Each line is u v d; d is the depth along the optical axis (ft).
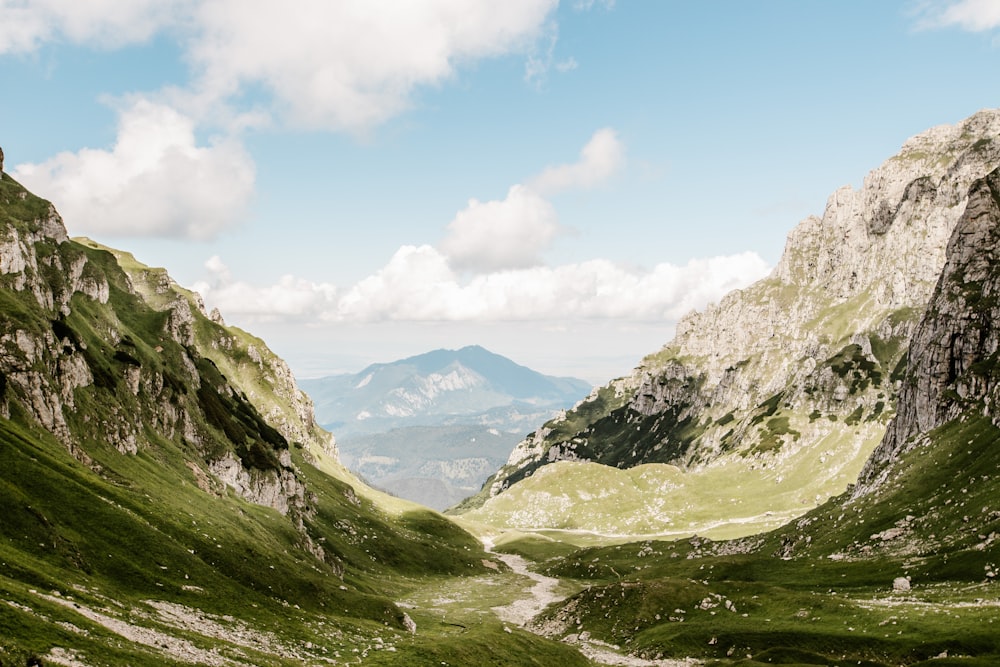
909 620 291.38
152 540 272.31
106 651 145.59
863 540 465.47
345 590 366.84
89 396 397.39
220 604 253.44
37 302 417.90
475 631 337.72
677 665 323.37
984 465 449.48
